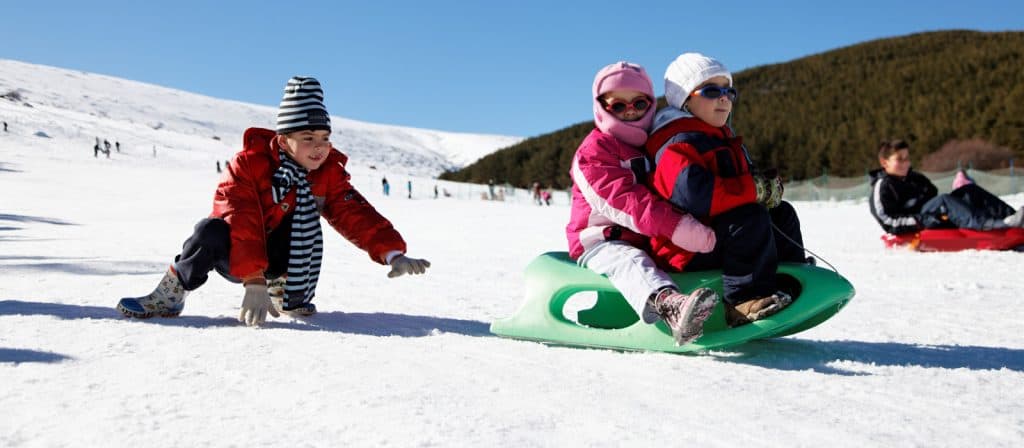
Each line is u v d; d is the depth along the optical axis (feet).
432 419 5.43
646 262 8.12
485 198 129.59
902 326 10.34
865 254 21.15
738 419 5.52
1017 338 9.39
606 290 9.02
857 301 12.92
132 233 29.17
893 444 4.97
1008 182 77.87
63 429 5.10
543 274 8.93
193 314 10.02
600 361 7.51
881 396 6.20
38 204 54.39
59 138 154.30
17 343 7.61
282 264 10.06
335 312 10.72
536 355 7.77
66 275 14.01
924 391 6.38
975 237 21.08
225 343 8.00
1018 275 16.22
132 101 350.43
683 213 8.21
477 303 12.30
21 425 5.16
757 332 7.72
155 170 113.70
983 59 252.83
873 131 223.71
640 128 8.93
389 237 10.09
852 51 363.15
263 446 4.82
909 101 237.25
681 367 7.24
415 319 10.36
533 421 5.43
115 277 13.79
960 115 209.46
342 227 10.40
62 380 6.30
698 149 8.28
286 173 9.68
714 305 7.35
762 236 7.93
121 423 5.23
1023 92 195.52
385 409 5.66
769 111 290.76
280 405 5.74
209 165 148.15
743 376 6.89
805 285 7.95
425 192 138.41
